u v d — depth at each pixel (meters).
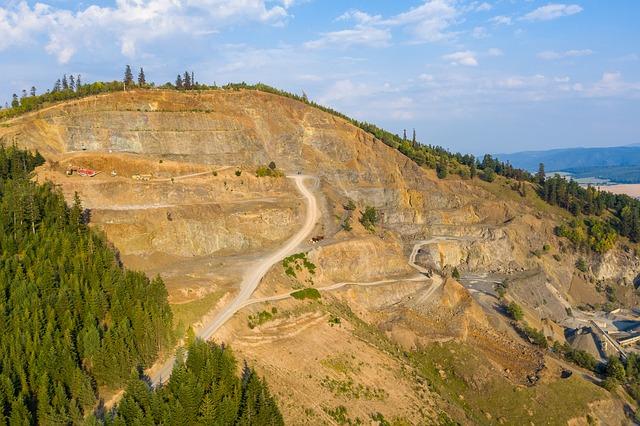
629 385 118.25
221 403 62.53
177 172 145.50
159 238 115.00
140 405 60.56
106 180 127.75
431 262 157.38
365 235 139.75
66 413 59.00
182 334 78.62
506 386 102.44
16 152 122.12
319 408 76.56
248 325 86.94
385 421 80.44
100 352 66.31
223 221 125.44
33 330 65.94
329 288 114.62
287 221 135.88
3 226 87.62
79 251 85.94
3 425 54.47
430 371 103.12
